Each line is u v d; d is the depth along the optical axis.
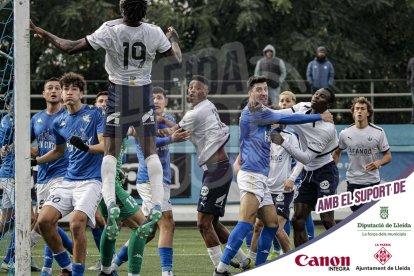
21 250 19.56
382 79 56.12
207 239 24.81
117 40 19.44
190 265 28.50
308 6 55.62
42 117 24.89
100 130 22.66
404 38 60.22
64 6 53.53
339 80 50.69
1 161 23.27
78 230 21.77
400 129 45.03
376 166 28.53
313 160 26.80
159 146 23.41
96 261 27.69
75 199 22.30
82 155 22.53
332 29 56.69
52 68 54.03
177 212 42.84
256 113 22.91
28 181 19.67
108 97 19.91
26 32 19.64
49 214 22.17
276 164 27.08
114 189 19.84
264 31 55.22
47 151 24.94
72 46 19.52
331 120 23.22
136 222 22.23
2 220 22.17
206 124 24.36
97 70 54.66
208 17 53.62
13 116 21.64
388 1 57.19
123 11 19.50
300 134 26.16
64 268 22.53
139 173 24.64
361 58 55.19
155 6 54.03
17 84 19.67
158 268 27.64
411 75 46.16
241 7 53.19
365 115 28.95
